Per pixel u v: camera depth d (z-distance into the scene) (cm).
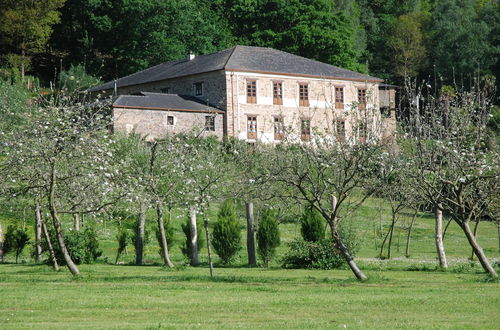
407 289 2494
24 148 2902
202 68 9162
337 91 9525
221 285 2622
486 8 13550
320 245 3688
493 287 2588
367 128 3038
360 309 2023
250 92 8975
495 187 2995
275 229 3950
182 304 2100
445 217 6838
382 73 13175
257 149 5084
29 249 4669
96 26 11431
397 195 4450
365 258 4384
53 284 2644
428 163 3028
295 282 2758
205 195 3625
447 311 1992
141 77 10094
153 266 3844
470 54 12231
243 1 12169
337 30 11788
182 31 11331
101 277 2919
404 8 15038
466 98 3616
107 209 3177
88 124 3173
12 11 10812
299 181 2792
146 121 8150
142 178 3469
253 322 1811
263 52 9556
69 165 2978
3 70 10288
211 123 8694
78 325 1752
